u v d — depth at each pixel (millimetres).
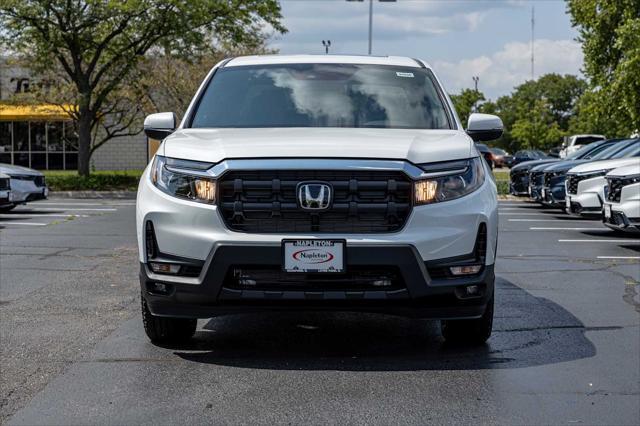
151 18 28016
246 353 5770
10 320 6840
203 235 5164
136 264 10273
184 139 5730
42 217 17938
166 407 4613
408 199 5180
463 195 5305
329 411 4551
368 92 6535
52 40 27969
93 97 31953
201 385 5016
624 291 8422
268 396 4805
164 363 5500
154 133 6516
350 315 7082
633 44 28391
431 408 4605
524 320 6922
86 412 4527
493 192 5605
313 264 5078
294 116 6289
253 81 6684
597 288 8617
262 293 5121
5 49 28391
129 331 6430
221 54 38875
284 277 5129
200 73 37969
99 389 4934
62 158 43875
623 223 11719
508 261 10852
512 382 5102
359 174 5148
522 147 88438
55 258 10883
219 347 5938
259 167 5148
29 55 29406
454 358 5656
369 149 5258
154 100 37469
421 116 6344
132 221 17000
